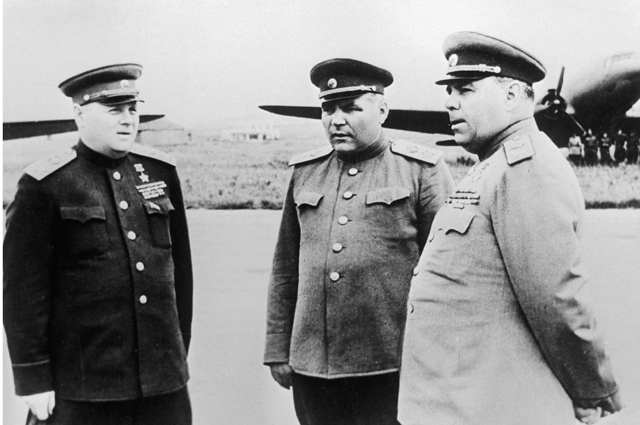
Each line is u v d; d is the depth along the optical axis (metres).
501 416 1.91
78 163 2.37
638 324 2.95
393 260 2.35
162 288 2.39
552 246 1.80
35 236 2.28
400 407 2.08
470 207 1.95
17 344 2.28
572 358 1.83
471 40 2.02
